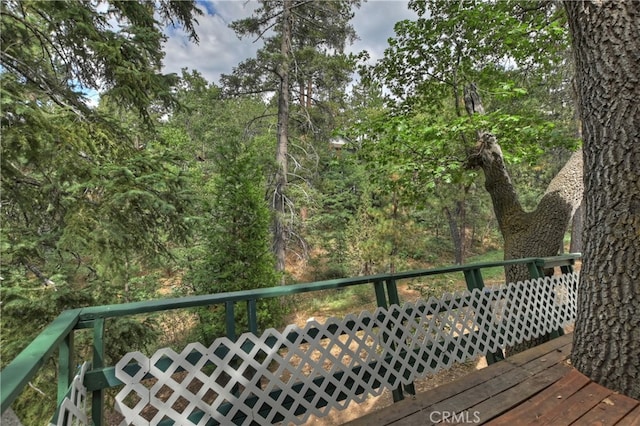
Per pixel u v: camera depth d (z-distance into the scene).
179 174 3.48
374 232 8.54
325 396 1.78
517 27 3.48
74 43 2.96
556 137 3.54
